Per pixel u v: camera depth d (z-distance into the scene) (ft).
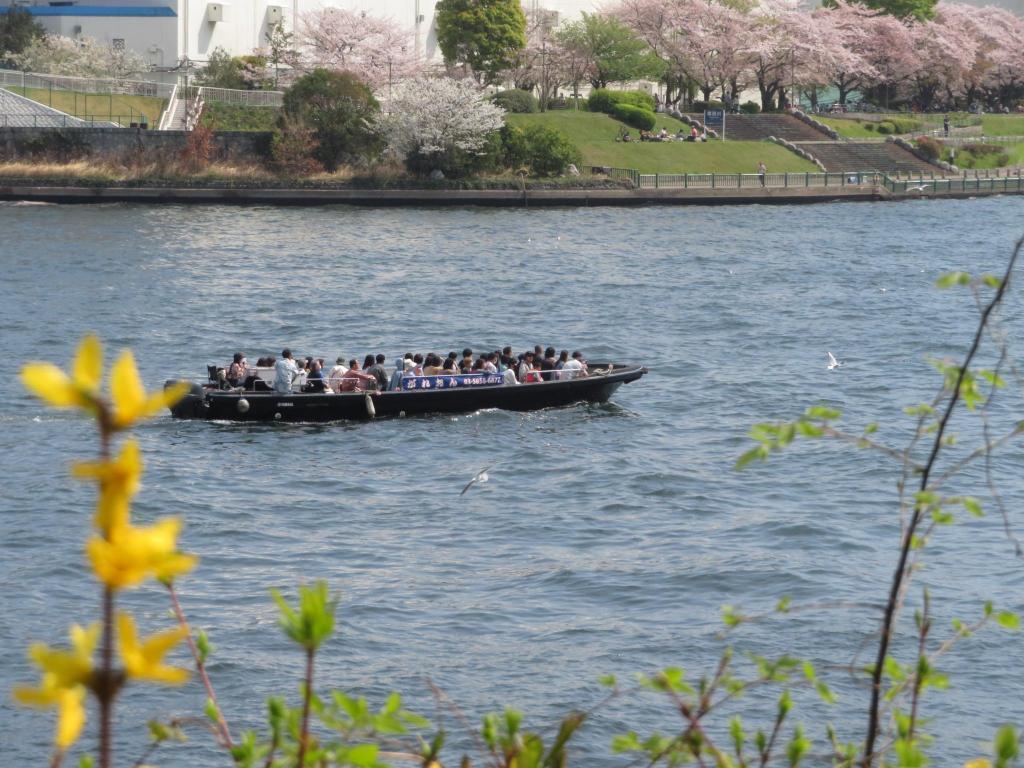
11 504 173.58
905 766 34.40
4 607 135.85
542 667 122.93
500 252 483.51
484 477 168.86
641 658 125.18
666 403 252.21
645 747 38.06
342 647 126.62
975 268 459.73
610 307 370.94
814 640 128.26
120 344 306.96
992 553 155.02
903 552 39.58
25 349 296.30
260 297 373.81
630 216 625.82
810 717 110.73
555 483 191.93
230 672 119.34
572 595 142.51
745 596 142.00
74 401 15.34
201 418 226.58
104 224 536.83
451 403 236.43
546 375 248.11
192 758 103.81
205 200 631.56
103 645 16.35
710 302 380.17
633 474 195.21
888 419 236.63
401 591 143.23
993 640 126.52
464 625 133.39
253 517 173.27
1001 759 29.48
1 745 105.91
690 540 163.12
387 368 287.89
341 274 420.77
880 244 527.81
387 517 174.50
